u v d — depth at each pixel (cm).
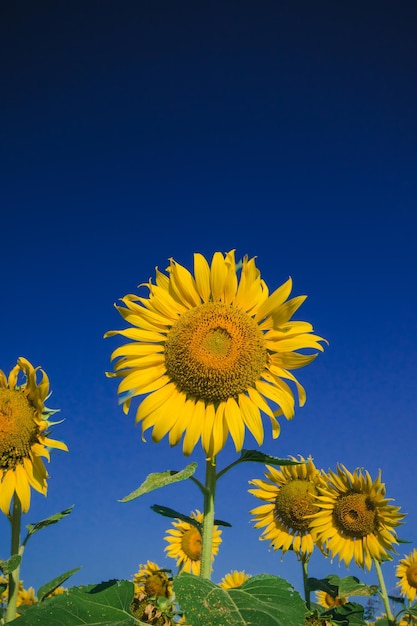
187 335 84
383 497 129
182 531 155
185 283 89
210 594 64
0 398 98
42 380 97
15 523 94
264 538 138
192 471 71
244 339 84
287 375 83
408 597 154
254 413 81
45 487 96
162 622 106
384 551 127
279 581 69
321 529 132
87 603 70
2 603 109
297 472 141
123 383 84
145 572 139
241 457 79
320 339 84
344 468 133
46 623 67
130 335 86
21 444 96
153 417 83
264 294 89
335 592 124
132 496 68
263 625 60
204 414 82
